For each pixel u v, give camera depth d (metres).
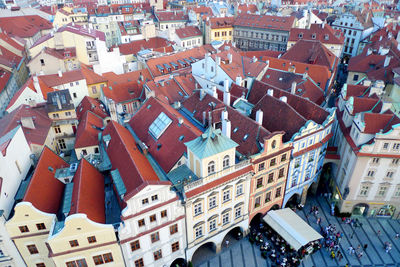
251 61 83.50
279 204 58.41
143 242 41.88
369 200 57.47
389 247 53.44
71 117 65.19
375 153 51.44
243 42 144.38
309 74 83.56
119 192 42.66
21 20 145.00
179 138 49.31
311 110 58.12
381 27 144.75
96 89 83.81
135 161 44.66
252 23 137.88
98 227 37.69
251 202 52.62
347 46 144.12
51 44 97.19
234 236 56.41
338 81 117.94
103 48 98.19
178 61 96.94
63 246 37.81
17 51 114.50
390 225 58.47
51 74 82.62
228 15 156.62
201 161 41.59
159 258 45.22
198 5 192.12
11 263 41.75
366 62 92.38
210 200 45.72
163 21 158.00
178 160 46.72
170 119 53.06
